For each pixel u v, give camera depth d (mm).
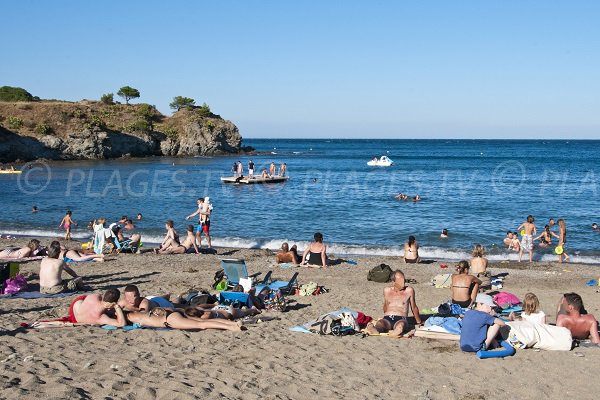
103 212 31312
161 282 13609
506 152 134875
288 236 24406
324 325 8852
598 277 15875
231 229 26094
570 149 154625
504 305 10367
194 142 102750
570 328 8531
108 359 7043
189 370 6836
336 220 28922
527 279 15547
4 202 35375
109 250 18750
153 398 5809
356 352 8008
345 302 11891
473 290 10484
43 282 11789
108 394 5797
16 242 21281
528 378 7012
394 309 9391
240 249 20531
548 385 6781
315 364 7406
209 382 6426
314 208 33531
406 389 6582
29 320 9250
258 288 11680
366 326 9445
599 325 9688
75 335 8188
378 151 140000
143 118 105438
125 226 25359
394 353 7973
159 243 22234
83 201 36219
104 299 8836
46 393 5664
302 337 8711
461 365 7480
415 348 8219
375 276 14398
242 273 12445
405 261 18156
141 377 6422
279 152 124750
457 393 6496
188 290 11992
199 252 19500
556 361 7637
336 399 6172
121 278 14156
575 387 6730
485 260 14117
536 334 8156
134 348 7641
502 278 15703
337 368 7285
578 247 22266
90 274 14734
